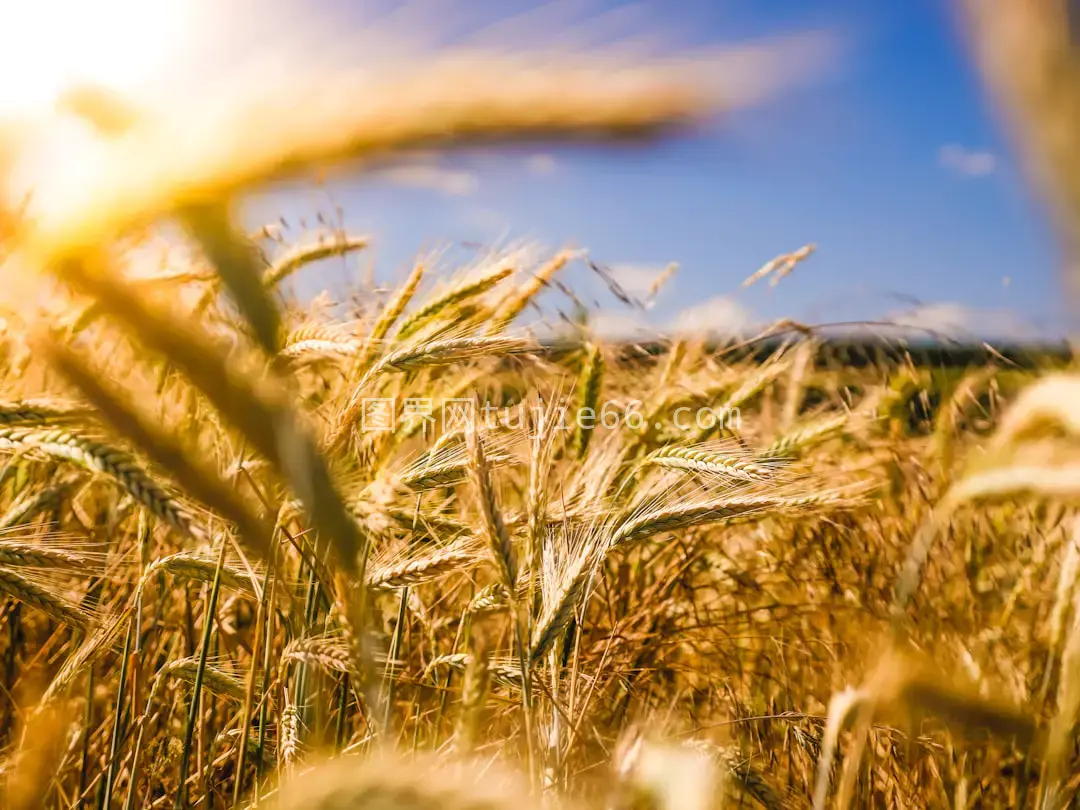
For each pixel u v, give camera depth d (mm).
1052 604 599
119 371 389
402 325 502
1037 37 115
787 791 478
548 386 658
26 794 278
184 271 386
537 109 144
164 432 236
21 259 199
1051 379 315
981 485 307
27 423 279
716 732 534
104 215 190
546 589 415
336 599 291
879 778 531
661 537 640
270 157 169
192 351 201
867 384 854
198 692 404
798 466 555
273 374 219
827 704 554
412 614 553
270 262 564
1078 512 468
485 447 443
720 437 673
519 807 250
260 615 393
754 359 824
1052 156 120
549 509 468
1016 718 325
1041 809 390
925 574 607
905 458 704
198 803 458
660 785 259
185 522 279
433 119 150
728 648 648
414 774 257
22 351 363
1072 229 126
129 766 478
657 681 620
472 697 312
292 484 207
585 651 583
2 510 556
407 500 447
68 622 422
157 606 513
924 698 322
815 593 668
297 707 416
